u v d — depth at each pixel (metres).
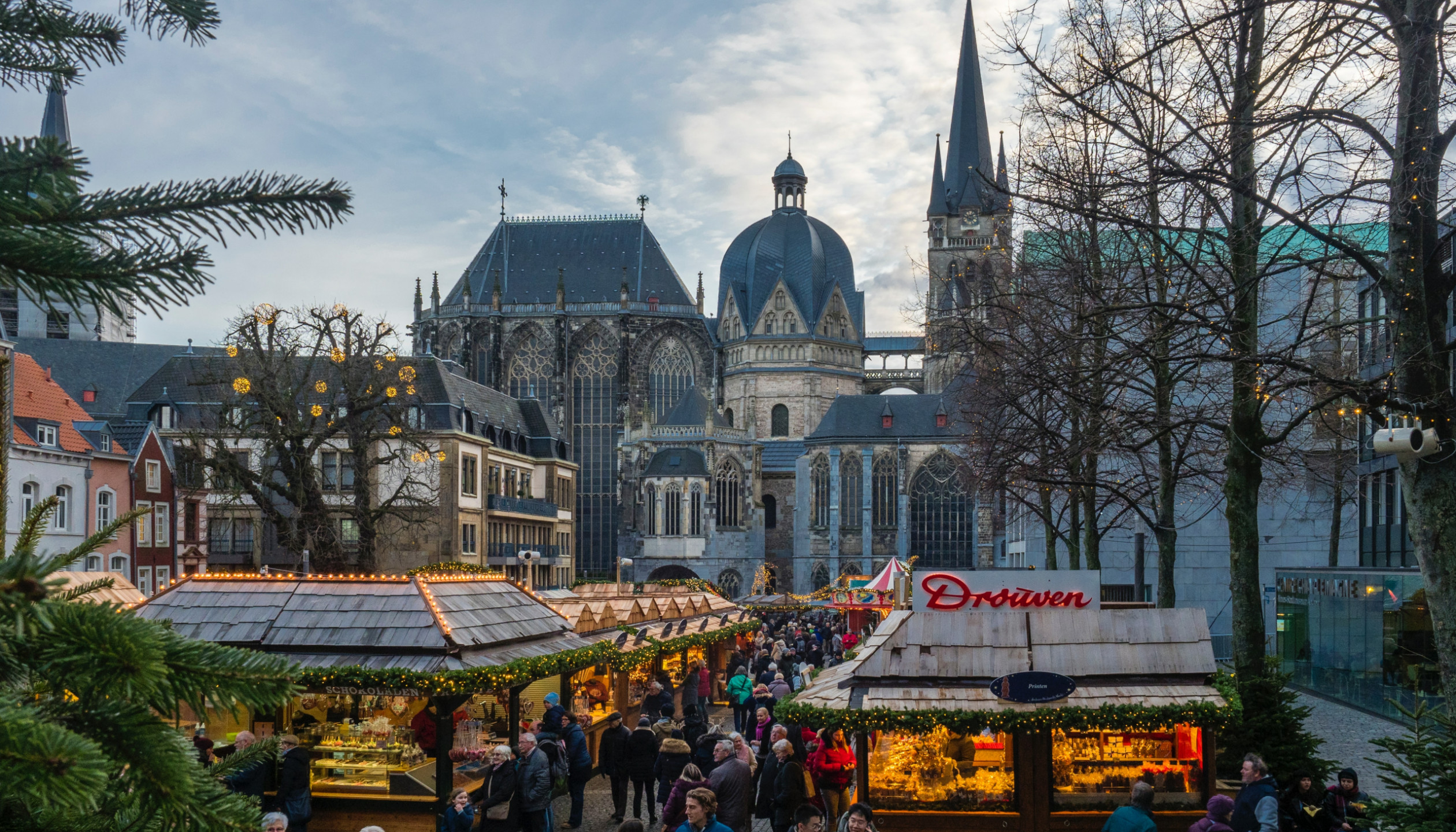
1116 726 17.67
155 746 3.94
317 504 54.88
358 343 58.69
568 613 30.61
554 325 139.25
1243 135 18.69
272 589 23.97
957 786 18.91
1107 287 28.66
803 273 152.12
